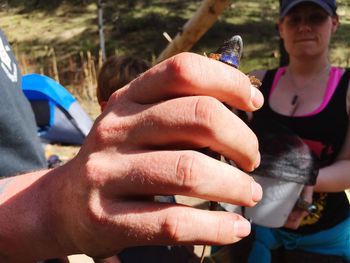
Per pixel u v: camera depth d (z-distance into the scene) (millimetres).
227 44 201
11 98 339
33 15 3604
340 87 585
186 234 164
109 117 180
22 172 331
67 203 189
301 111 594
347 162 579
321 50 592
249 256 638
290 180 535
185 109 165
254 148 170
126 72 612
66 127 1634
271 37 2527
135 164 167
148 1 3381
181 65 167
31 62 2693
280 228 619
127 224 167
